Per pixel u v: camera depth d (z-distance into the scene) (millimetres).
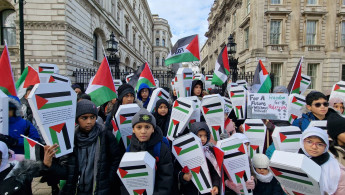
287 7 16266
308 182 1482
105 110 4254
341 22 16875
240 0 19812
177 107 2930
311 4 16750
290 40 16516
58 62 11516
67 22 11719
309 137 1743
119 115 2596
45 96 1791
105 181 2055
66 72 11625
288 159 1551
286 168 1546
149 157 1880
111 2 21562
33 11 11289
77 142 2117
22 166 1802
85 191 2064
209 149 2488
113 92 3311
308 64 16969
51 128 1833
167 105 3250
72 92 1992
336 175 1622
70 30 12117
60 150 1880
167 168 2104
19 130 2539
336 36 16891
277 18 16297
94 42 17219
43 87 1782
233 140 2389
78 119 2080
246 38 18578
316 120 2486
